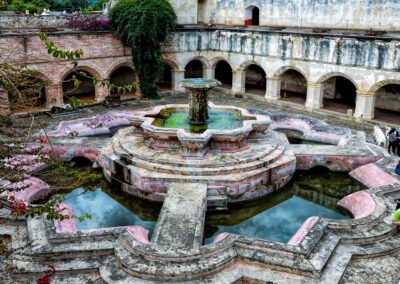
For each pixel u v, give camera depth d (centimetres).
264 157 1388
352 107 2339
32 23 2450
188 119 1591
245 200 1284
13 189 711
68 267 893
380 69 1941
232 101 2497
